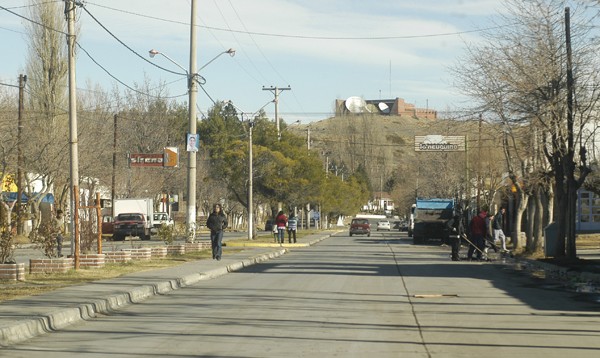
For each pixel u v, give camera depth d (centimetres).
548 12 3178
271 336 1341
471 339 1321
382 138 16638
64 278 2308
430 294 2069
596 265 2953
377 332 1391
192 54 4050
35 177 6053
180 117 9344
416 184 9494
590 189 4422
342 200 10688
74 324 1498
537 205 3812
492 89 3331
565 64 3086
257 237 6531
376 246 5603
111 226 6306
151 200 6556
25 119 5275
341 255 4222
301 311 1684
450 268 3147
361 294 2050
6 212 5078
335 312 1669
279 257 4003
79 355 1167
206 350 1207
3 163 4978
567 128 3130
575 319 1587
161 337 1333
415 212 6159
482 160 5762
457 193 7412
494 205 6134
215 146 9012
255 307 1758
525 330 1427
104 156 6500
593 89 3039
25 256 3819
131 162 5841
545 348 1235
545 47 3136
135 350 1209
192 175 4112
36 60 5762
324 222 12081
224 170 6494
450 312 1686
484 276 2745
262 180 6525
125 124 7425
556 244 3338
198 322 1516
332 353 1183
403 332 1393
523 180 3981
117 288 1994
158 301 1898
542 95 3103
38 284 2114
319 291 2133
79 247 2697
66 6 2706
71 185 2709
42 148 5316
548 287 2322
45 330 1404
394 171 16888
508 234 6638
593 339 1327
